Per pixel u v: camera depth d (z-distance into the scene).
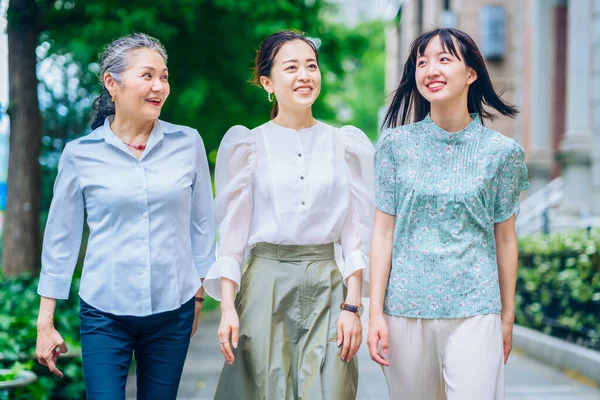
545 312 8.71
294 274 3.36
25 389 4.91
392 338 3.19
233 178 3.44
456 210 3.08
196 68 12.23
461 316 3.06
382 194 3.21
